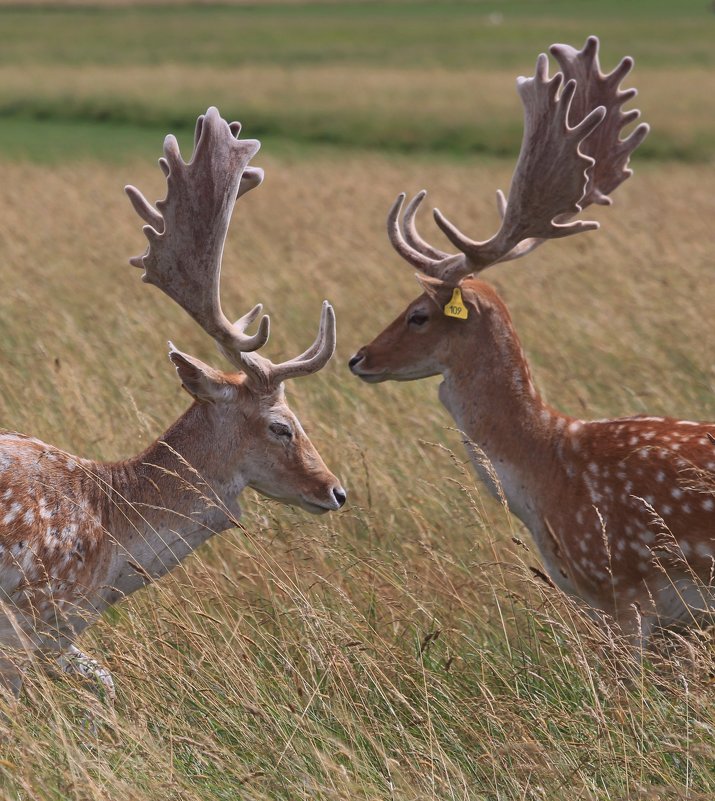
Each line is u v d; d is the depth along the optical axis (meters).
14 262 29.86
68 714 11.18
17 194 40.88
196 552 14.92
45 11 176.12
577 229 13.74
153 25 150.62
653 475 12.26
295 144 64.88
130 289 27.69
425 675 11.40
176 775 9.98
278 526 14.70
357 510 15.19
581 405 18.81
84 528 11.64
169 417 18.02
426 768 10.22
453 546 14.88
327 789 9.67
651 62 106.06
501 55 114.19
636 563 12.30
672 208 40.62
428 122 69.69
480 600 13.55
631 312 25.36
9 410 17.84
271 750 10.45
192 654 12.40
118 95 79.94
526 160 13.60
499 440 13.20
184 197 12.31
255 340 12.01
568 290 27.66
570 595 13.02
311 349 12.66
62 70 95.44
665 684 11.12
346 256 31.03
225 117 72.00
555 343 23.17
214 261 12.20
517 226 13.63
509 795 10.12
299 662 12.36
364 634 12.34
